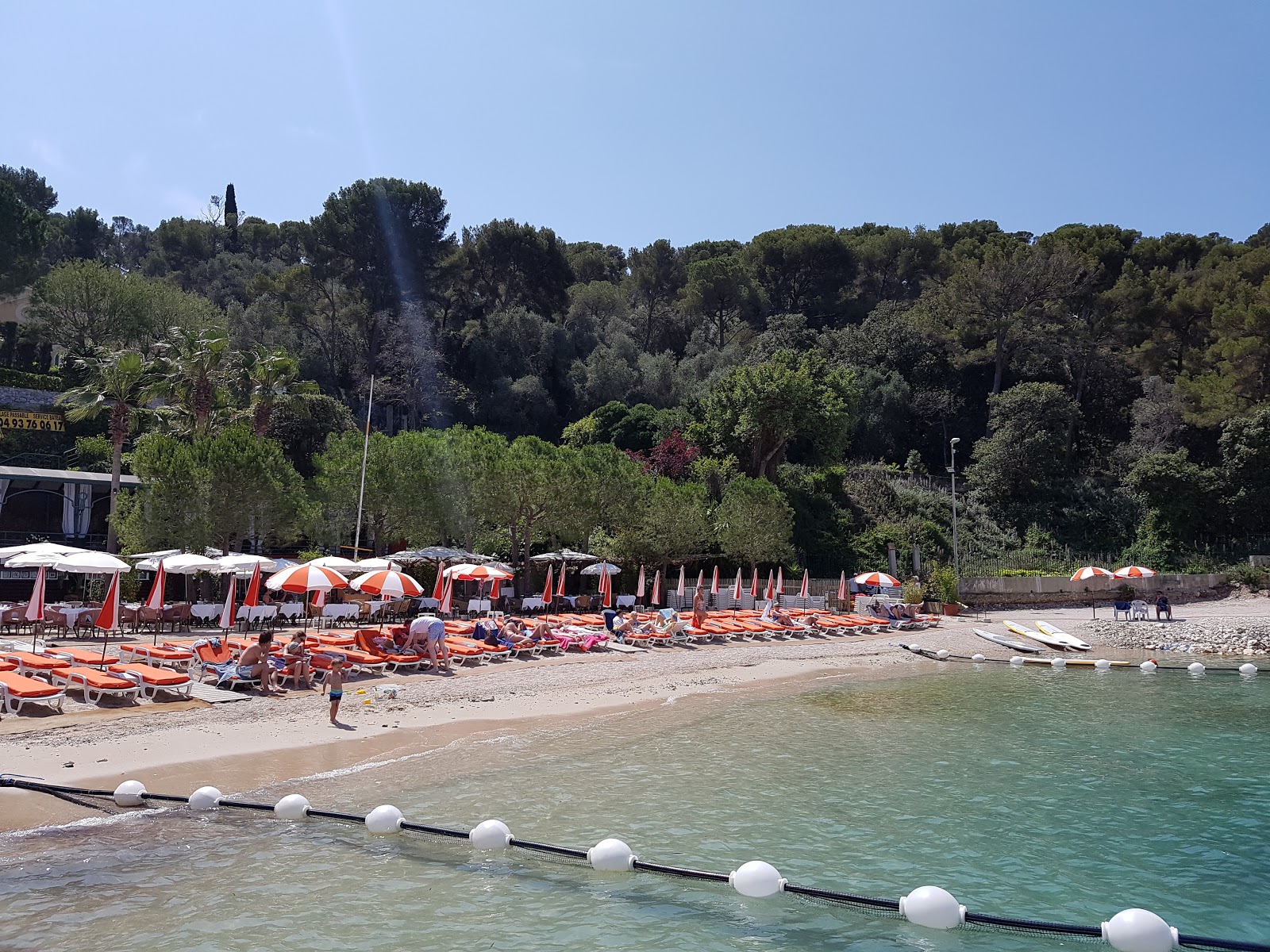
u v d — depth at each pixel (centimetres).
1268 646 3256
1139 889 988
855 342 7238
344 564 2495
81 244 8569
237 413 4056
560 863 1032
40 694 1522
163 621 2770
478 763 1442
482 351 7412
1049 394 5962
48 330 5838
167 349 4388
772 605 3497
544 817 1180
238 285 8556
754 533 4169
